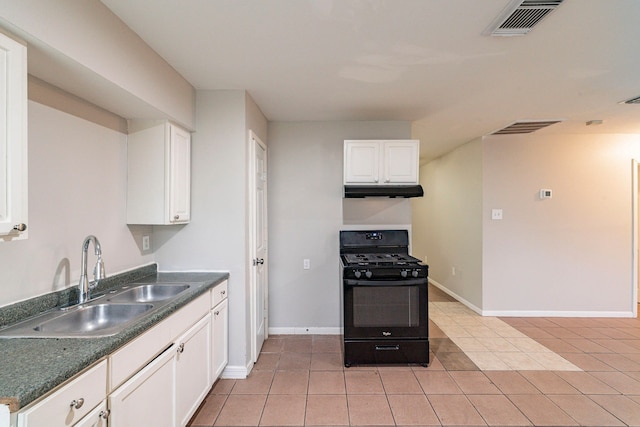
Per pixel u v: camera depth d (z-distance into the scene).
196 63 2.10
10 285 1.43
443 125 3.53
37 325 1.40
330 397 2.26
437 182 5.39
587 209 3.96
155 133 2.20
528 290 4.00
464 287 4.48
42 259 1.59
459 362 2.78
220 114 2.54
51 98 1.62
